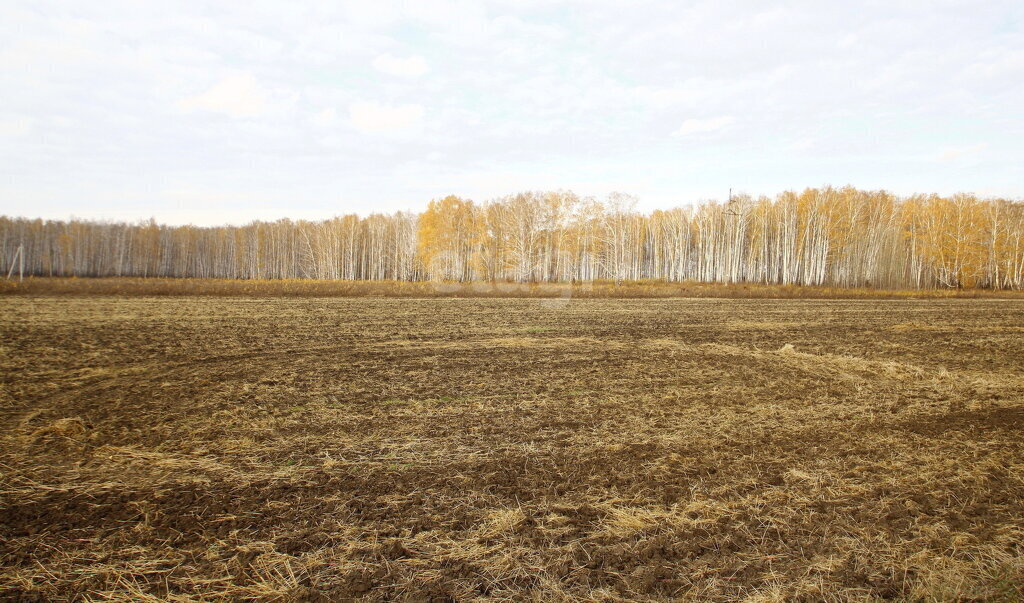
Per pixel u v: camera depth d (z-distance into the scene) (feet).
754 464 20.75
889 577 13.35
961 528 15.89
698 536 15.21
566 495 17.78
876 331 65.36
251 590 12.53
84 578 12.92
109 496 17.37
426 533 15.19
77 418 25.64
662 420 26.68
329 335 56.24
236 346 48.37
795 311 93.15
